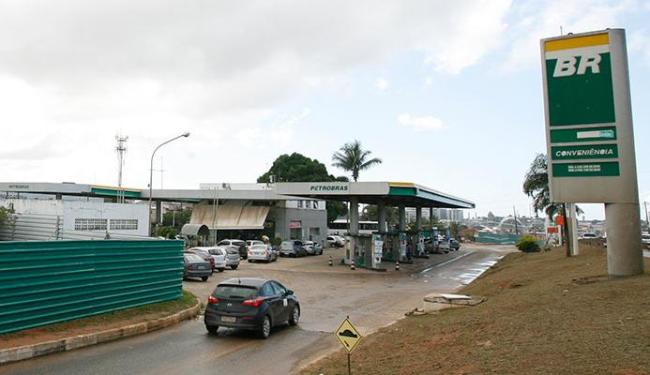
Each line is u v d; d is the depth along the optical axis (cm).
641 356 632
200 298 1875
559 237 5147
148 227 3447
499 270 3108
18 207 3047
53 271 1137
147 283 1450
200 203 5706
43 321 1105
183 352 1039
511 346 790
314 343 1178
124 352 1018
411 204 5725
